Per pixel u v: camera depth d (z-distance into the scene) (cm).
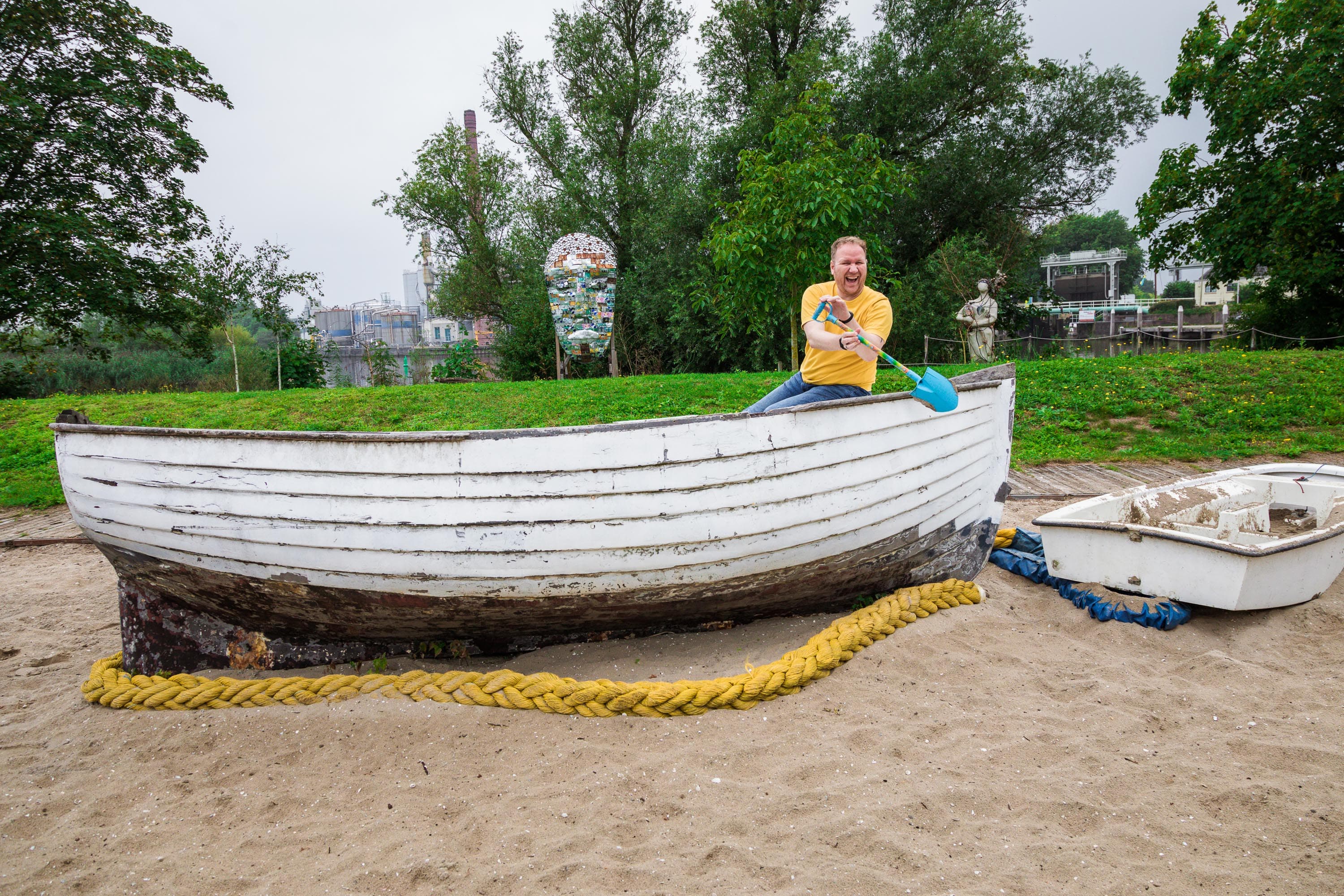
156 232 1709
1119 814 228
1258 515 417
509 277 2395
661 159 2064
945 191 2006
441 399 1135
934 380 340
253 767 277
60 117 1566
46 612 475
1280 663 320
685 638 370
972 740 271
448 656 356
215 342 3116
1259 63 1522
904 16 2073
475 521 303
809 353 385
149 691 324
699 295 1622
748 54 2066
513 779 263
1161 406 943
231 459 304
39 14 1479
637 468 305
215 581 327
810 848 218
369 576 314
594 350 1812
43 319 1633
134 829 243
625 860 216
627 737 286
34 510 800
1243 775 243
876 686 314
